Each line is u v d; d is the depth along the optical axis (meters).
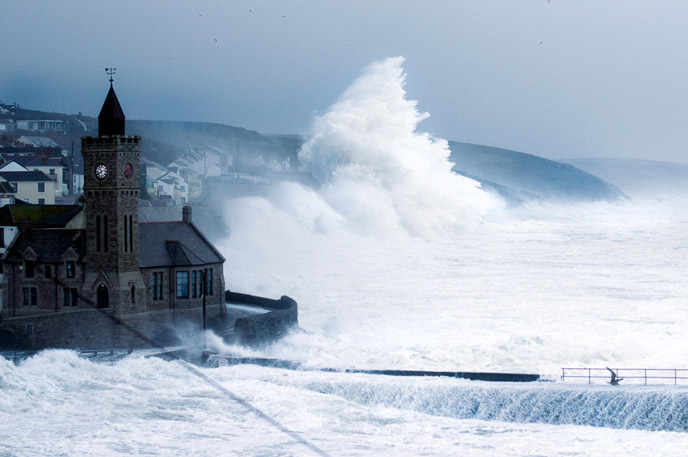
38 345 164.88
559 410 145.12
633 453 126.06
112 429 130.25
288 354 179.62
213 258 190.12
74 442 124.56
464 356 181.38
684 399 142.38
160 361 161.88
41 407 138.38
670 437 134.00
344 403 146.88
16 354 158.88
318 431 132.75
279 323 188.38
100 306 173.88
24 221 181.25
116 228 172.38
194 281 186.12
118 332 172.75
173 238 187.38
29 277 178.62
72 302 176.50
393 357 179.00
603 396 144.50
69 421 133.12
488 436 133.38
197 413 138.75
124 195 173.50
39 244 179.00
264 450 123.56
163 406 141.25
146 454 120.88
